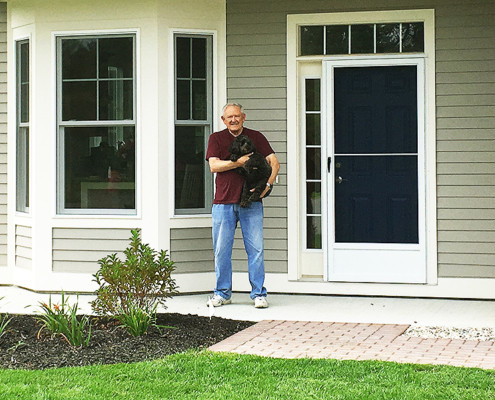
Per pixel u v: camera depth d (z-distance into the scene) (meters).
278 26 7.52
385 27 7.39
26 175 8.05
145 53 7.46
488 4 7.16
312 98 7.63
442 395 4.14
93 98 7.62
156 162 7.44
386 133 7.42
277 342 5.45
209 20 7.59
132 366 4.75
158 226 7.44
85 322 5.59
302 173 7.63
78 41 7.65
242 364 4.77
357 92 7.47
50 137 7.66
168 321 6.07
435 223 7.28
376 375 4.53
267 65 7.55
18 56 8.03
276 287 7.56
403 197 7.39
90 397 4.14
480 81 7.19
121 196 7.60
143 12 7.46
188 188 7.63
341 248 7.47
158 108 7.44
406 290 7.35
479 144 7.21
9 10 8.02
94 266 7.61
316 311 6.70
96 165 7.64
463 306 6.93
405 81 7.38
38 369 4.78
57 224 7.66
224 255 6.91
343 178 7.50
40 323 5.99
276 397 4.14
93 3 7.55
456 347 5.32
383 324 6.11
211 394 4.20
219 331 5.79
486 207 7.21
